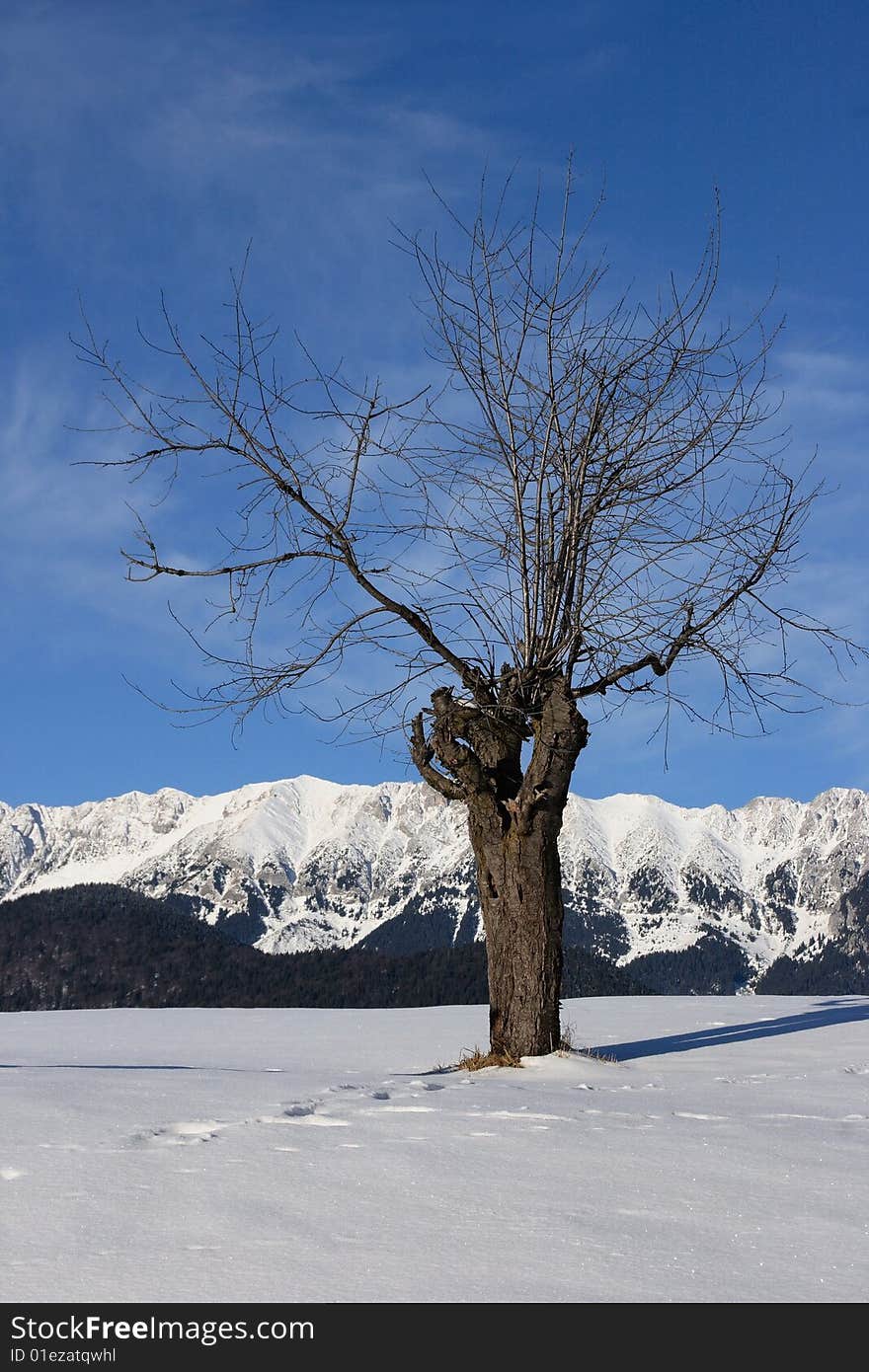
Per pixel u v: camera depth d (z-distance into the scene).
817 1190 6.21
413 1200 5.74
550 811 14.09
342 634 14.79
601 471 15.48
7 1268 4.57
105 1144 7.03
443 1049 17.42
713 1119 8.74
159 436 14.46
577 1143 7.46
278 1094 9.56
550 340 15.52
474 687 14.98
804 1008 23.62
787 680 15.23
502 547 15.57
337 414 14.67
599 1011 24.47
